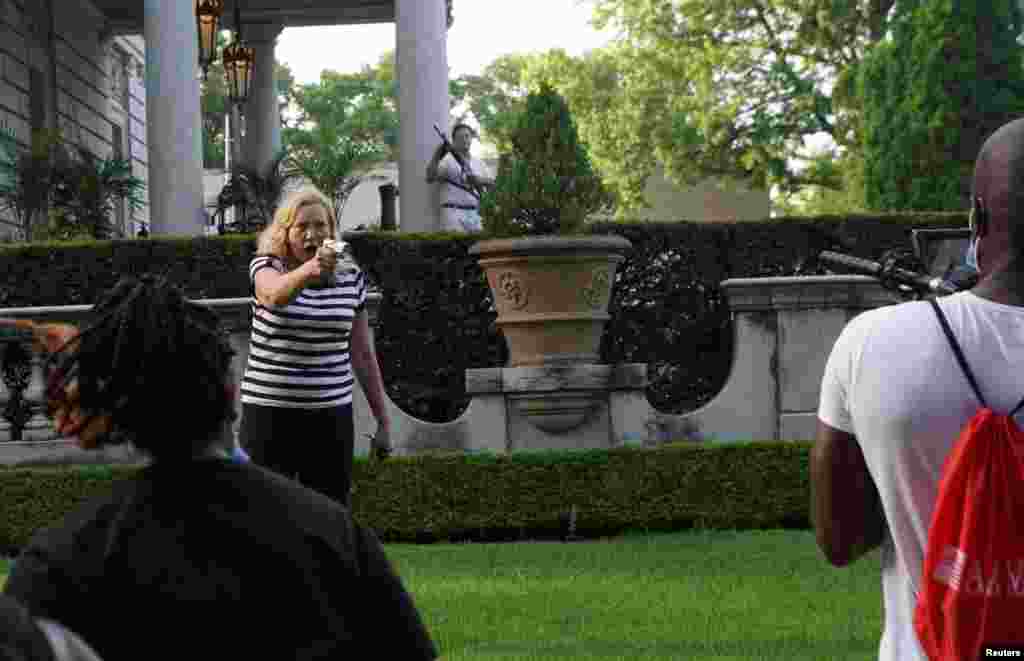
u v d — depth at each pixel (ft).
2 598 6.55
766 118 132.98
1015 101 89.61
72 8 97.45
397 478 39.40
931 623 8.73
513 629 24.47
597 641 23.25
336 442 24.07
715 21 135.33
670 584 29.07
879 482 9.37
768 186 138.31
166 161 65.10
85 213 72.43
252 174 71.82
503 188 41.75
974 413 9.05
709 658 21.68
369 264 45.19
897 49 92.07
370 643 8.48
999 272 9.45
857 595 27.30
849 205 144.05
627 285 45.80
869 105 93.91
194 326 8.74
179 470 8.48
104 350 8.61
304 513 8.45
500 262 40.88
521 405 41.32
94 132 102.53
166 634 8.05
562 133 41.83
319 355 23.71
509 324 41.32
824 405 9.82
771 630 23.99
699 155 137.39
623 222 45.68
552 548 36.11
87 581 8.09
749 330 42.37
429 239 45.29
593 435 41.68
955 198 90.07
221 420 8.73
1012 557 8.57
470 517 39.27
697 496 39.42
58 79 94.22
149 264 44.01
